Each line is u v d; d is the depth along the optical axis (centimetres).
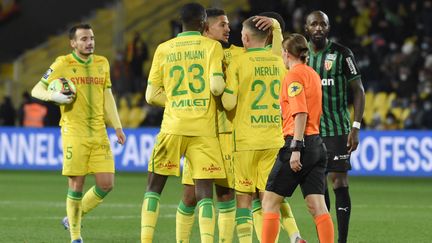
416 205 4675
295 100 2470
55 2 10100
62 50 9531
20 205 4603
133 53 7938
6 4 10194
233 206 2709
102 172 3075
